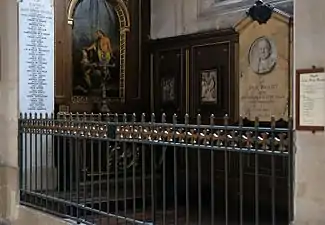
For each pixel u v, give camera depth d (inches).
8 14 292.8
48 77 295.6
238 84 322.3
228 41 330.0
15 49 286.4
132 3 387.2
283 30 292.2
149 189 321.1
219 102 335.6
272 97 299.4
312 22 139.1
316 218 138.5
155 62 386.6
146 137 201.6
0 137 299.7
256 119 161.0
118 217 214.4
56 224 246.2
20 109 284.4
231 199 312.5
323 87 136.9
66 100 353.4
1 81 298.2
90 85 366.0
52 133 256.8
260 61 306.8
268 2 310.5
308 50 140.4
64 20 352.5
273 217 156.5
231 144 169.6
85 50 363.6
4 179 294.7
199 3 355.9
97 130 225.8
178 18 371.6
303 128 142.1
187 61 360.2
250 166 301.6
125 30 382.6
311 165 139.9
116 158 217.9
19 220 280.1
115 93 378.6
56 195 271.6
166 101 376.2
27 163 282.4
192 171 339.0
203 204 302.2
